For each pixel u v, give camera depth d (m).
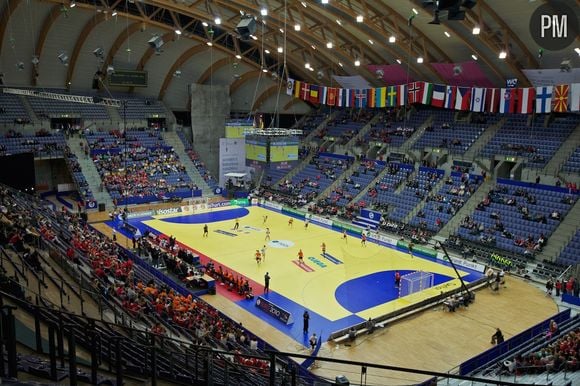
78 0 39.09
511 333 24.62
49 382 6.75
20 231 20.78
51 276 17.05
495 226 38.31
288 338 23.81
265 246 39.12
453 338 24.02
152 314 19.53
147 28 49.00
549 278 32.31
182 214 49.94
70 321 9.36
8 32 43.31
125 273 24.70
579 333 19.89
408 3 33.16
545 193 39.25
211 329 21.00
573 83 36.19
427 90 42.91
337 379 15.85
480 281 31.58
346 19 39.38
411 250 38.16
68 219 36.69
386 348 22.94
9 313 5.97
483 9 32.19
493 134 47.03
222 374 12.21
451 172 46.09
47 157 49.47
